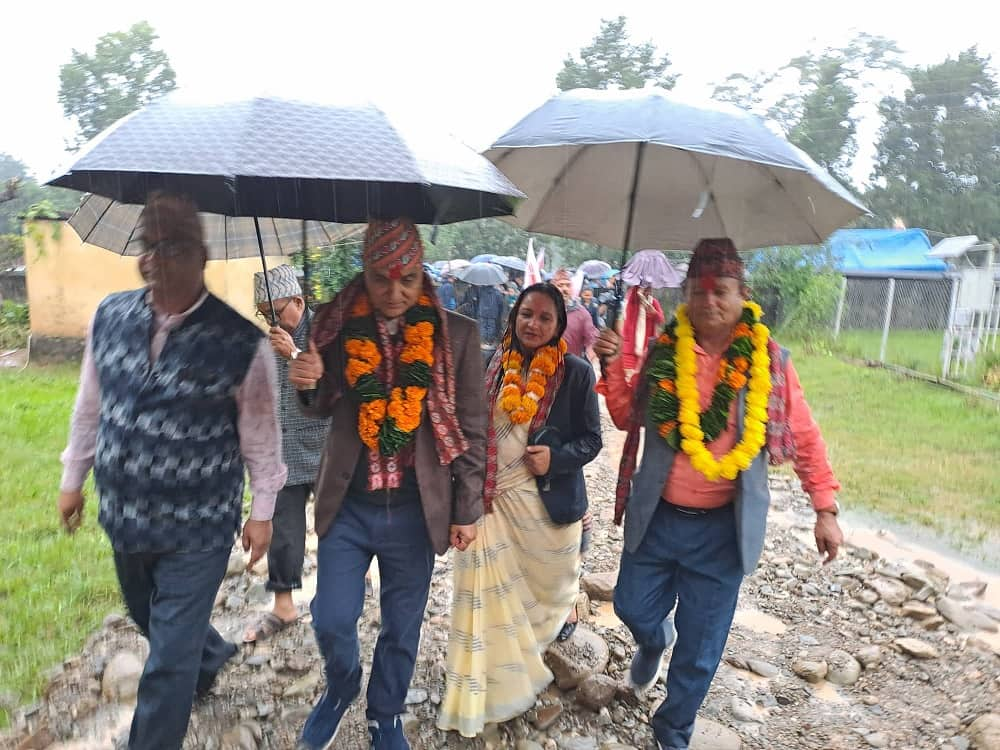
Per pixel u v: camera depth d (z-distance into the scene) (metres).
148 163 1.74
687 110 2.43
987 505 6.29
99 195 2.19
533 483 2.88
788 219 2.93
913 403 10.79
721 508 2.64
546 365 2.85
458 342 2.48
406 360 2.38
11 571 4.04
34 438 6.83
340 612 2.40
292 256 3.23
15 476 5.70
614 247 3.35
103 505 2.24
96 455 2.25
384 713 2.57
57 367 10.32
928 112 22.94
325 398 2.43
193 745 2.71
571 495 2.91
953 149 22.86
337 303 2.43
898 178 23.55
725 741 2.90
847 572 4.55
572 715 3.02
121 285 10.30
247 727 2.79
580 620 3.76
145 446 2.16
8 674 3.09
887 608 4.13
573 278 8.06
